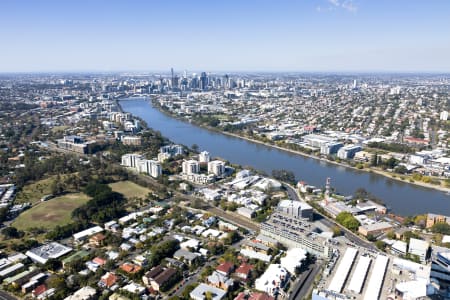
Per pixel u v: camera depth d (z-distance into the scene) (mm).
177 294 198500
